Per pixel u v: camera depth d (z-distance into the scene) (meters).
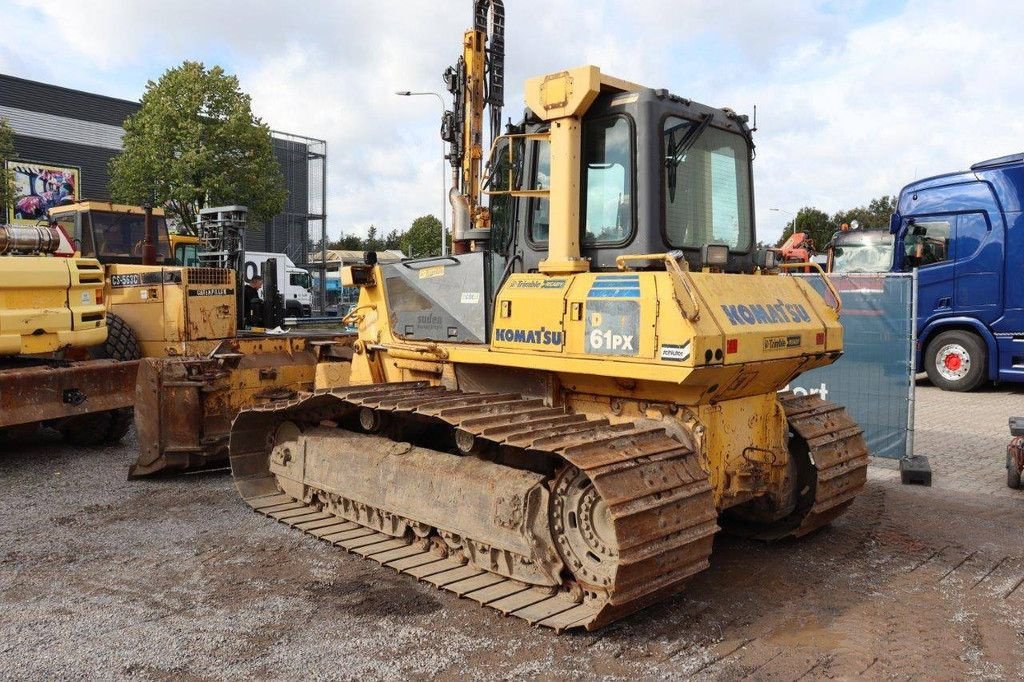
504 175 5.20
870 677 3.69
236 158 26.78
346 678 3.63
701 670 3.74
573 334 4.54
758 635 4.12
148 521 5.95
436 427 5.62
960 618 4.37
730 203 5.28
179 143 25.89
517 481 4.52
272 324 12.48
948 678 3.69
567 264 4.65
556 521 4.38
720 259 4.75
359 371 6.45
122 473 7.38
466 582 4.64
